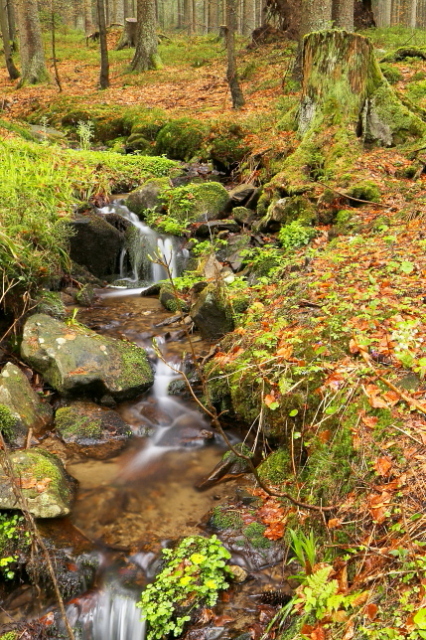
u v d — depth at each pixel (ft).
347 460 11.42
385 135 27.84
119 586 11.60
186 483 14.46
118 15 114.93
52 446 15.69
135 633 10.90
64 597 11.55
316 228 22.52
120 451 15.76
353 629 8.56
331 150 27.09
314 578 9.29
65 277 24.00
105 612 11.28
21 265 19.40
